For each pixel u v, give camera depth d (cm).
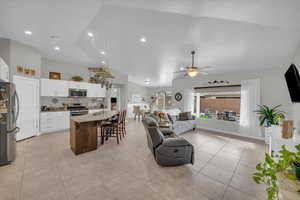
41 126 437
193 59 393
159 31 297
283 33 257
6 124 240
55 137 409
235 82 491
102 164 253
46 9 217
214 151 328
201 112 617
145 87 992
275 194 74
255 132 439
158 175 220
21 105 367
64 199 163
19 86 359
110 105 691
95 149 324
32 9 217
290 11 151
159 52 402
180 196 174
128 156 289
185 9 177
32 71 394
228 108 536
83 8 215
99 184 194
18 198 163
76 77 549
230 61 406
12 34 309
